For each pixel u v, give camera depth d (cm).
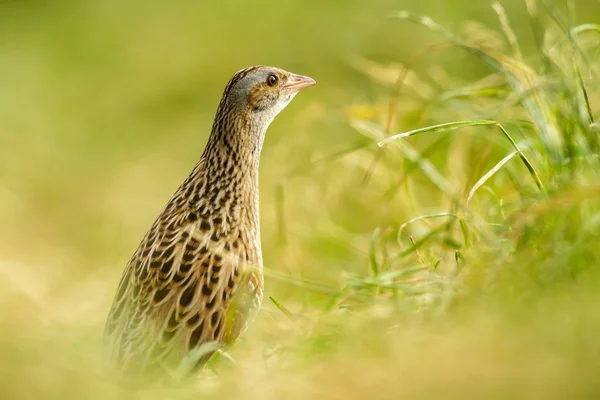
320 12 2412
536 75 1248
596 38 1370
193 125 2436
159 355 1022
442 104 1341
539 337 891
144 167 2275
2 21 2859
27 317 1309
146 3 2797
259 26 2564
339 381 891
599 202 1069
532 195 1097
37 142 2411
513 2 1914
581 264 1018
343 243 1486
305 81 1245
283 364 998
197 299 1049
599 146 1101
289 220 1591
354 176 1591
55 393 932
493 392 816
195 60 2608
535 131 1199
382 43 2214
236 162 1173
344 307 1083
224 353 1018
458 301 1025
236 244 1116
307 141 1720
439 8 2039
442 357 894
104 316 1262
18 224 2023
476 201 1223
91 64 2702
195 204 1131
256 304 1090
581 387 802
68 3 2862
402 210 1433
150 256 1077
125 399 952
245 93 1197
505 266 1030
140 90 2581
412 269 1080
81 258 1856
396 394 842
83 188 2222
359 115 1462
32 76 2645
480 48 1273
